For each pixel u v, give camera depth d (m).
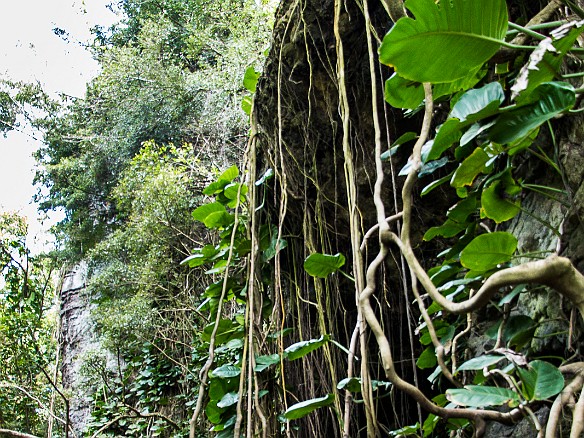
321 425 3.04
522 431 1.80
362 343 1.83
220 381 2.97
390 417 3.01
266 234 3.27
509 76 1.66
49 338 10.39
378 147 1.72
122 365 7.75
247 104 3.54
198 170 7.16
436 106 2.22
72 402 8.74
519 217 1.97
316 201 2.98
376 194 1.55
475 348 2.10
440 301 1.13
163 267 6.58
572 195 1.64
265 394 2.96
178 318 6.61
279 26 2.90
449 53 1.26
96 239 9.99
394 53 1.24
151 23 9.95
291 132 2.97
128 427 6.85
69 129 11.43
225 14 8.99
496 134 1.34
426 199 2.69
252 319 2.85
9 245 8.95
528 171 1.90
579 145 1.65
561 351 1.67
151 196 6.58
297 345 2.65
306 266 2.58
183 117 8.80
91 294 7.59
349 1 2.56
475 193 1.89
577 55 1.60
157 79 9.03
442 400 1.91
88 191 10.20
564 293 1.05
